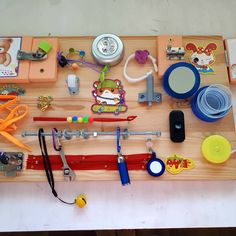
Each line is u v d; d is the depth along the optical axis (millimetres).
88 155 820
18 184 854
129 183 803
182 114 830
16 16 1013
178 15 1014
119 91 868
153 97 848
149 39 912
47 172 800
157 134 827
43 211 827
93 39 914
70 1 1032
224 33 991
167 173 808
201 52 896
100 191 846
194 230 1145
